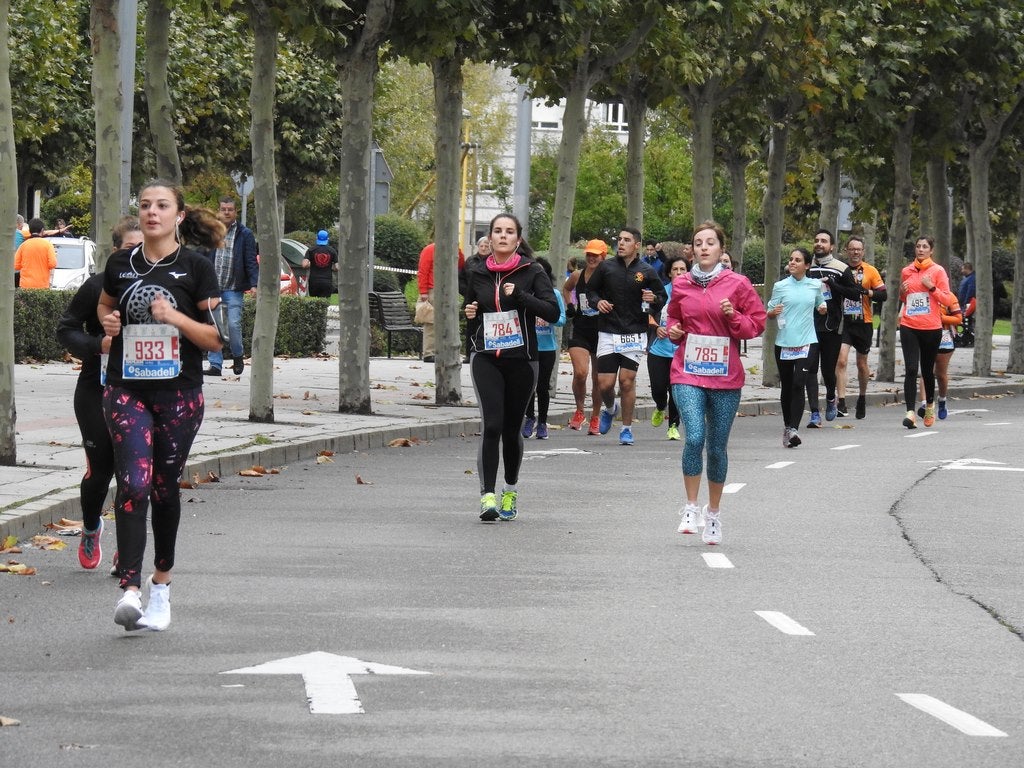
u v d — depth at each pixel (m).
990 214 80.25
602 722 11.12
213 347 14.12
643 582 16.92
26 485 20.97
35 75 59.06
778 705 11.70
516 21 36.69
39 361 45.53
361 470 26.89
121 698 11.63
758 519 21.97
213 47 69.56
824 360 39.00
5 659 12.90
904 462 29.78
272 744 10.42
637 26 40.44
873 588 16.81
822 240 38.56
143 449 13.93
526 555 18.55
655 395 33.62
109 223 26.27
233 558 17.95
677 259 33.28
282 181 84.06
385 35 33.62
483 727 10.93
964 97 54.97
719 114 49.56
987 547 19.80
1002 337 96.25
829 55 46.47
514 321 21.06
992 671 13.00
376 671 12.59
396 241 101.94
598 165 137.62
